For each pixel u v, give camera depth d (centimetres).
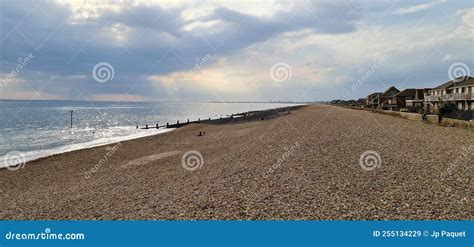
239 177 1474
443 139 2448
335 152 2002
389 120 4322
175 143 3450
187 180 1522
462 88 5366
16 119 9662
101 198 1312
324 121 4472
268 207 1036
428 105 6056
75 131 6153
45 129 6556
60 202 1304
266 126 4594
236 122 6300
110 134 5534
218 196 1182
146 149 3083
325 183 1291
